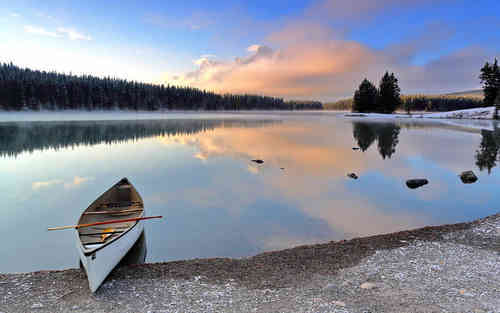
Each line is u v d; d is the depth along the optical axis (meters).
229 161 21.77
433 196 13.18
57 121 61.25
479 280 5.57
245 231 9.36
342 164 20.52
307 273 6.16
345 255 7.06
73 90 104.31
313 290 5.39
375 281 5.67
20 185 15.41
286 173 17.81
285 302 4.97
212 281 5.91
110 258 6.19
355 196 13.19
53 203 12.61
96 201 9.09
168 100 144.38
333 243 7.97
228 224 9.96
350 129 49.81
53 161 21.72
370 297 5.04
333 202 12.34
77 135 38.72
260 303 4.98
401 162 21.20
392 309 4.62
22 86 90.69
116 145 30.16
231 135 40.84
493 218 9.62
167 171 18.41
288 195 13.33
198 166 19.94
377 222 10.19
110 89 117.25
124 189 10.60
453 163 20.78
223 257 7.64
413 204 12.07
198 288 5.62
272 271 6.32
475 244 7.48
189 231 9.39
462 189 14.34
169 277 6.13
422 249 7.25
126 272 6.41
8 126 48.16
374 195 13.34
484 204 12.09
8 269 7.14
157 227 9.71
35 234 9.41
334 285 5.53
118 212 8.65
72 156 23.81
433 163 20.80
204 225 9.88
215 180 16.08
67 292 5.57
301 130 48.94
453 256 6.76
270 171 18.36
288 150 27.12
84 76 124.00
